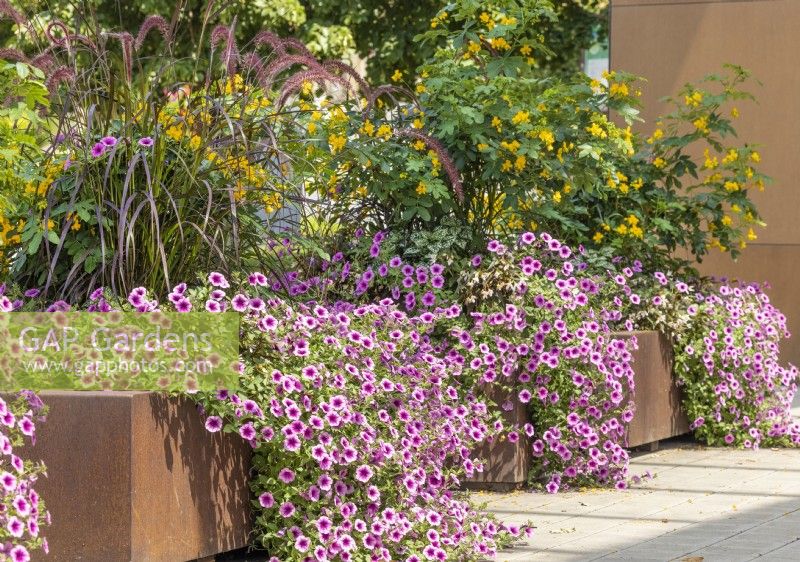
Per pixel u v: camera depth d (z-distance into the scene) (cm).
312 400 506
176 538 475
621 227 860
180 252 543
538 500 681
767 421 870
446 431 579
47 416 461
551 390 712
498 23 833
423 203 747
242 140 553
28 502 393
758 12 1200
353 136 759
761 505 660
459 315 718
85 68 554
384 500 522
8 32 1148
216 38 576
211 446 493
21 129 623
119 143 536
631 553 548
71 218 551
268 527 500
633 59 1248
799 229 1186
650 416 819
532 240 746
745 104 1207
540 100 795
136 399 459
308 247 646
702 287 910
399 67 1892
